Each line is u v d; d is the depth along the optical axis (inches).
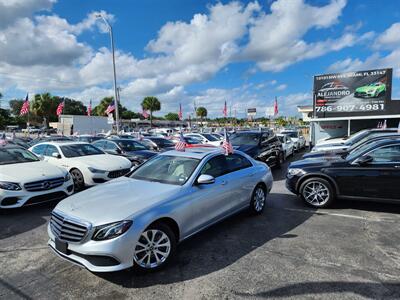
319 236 180.1
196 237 181.3
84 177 304.3
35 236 186.7
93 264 124.8
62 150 339.6
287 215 224.2
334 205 250.2
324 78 785.6
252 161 232.4
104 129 1515.7
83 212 134.2
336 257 151.2
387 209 235.6
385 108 721.0
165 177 177.6
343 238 176.2
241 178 202.8
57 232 135.3
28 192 228.5
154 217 135.3
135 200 143.6
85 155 342.3
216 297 118.1
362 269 138.2
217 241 174.6
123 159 342.0
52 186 243.4
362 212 228.7
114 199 146.2
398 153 217.2
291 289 122.6
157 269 138.1
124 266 124.9
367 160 221.1
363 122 783.7
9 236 186.9
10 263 150.6
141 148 465.4
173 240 144.5
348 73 756.0
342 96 767.7
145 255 134.6
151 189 158.6
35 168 253.3
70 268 144.2
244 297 117.9
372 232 185.3
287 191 309.4
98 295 120.8
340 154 283.1
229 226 200.2
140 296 119.6
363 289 121.5
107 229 124.0
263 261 148.1
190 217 156.6
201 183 163.6
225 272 137.8
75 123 1376.7
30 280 133.7
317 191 241.8
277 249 162.2
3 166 254.7
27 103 810.2
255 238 178.5
